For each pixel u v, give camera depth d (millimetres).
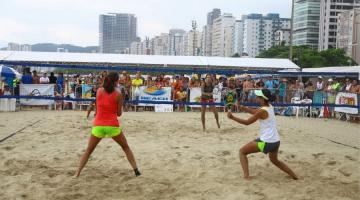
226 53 140375
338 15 97312
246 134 10383
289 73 14219
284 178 6086
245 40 135750
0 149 7637
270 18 137875
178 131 10656
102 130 5770
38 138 8914
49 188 5379
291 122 14242
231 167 6609
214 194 5258
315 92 16703
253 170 6496
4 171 6098
